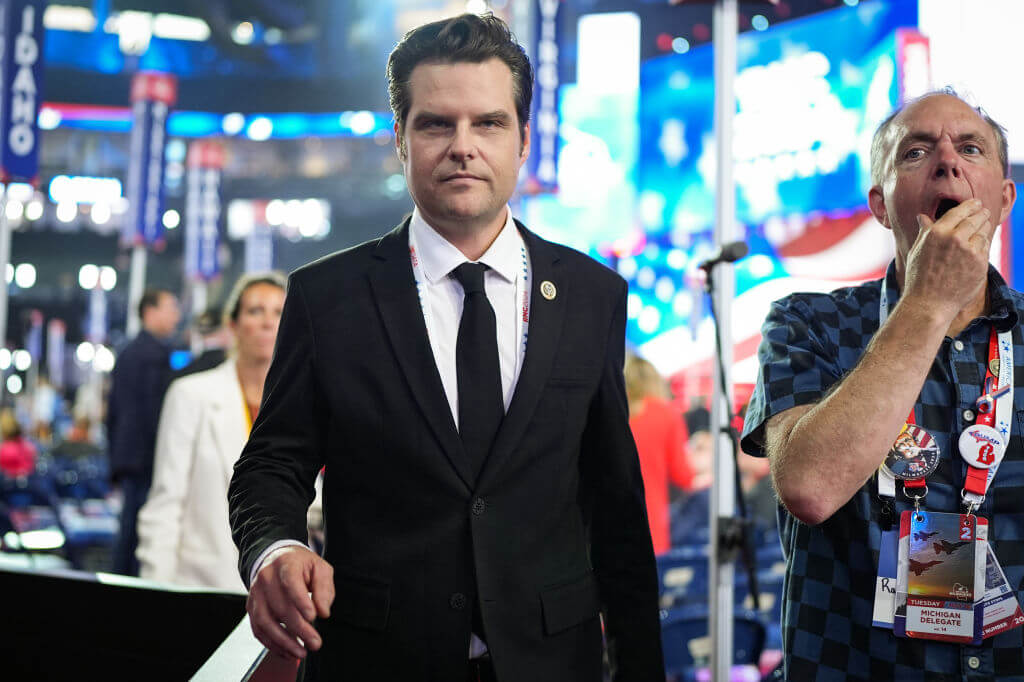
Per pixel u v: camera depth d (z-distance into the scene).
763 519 4.57
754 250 9.90
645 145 12.11
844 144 9.08
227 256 20.75
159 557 2.63
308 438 1.43
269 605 1.17
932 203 1.39
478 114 1.35
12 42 5.43
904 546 1.34
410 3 16.16
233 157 19.47
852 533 1.38
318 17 16.77
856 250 9.23
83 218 21.23
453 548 1.34
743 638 3.37
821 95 9.25
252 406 2.80
